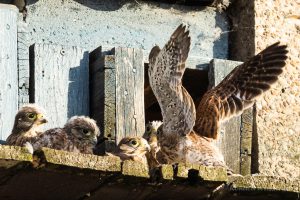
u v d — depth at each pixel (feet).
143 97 33.22
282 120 34.53
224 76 34.09
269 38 35.04
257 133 34.17
